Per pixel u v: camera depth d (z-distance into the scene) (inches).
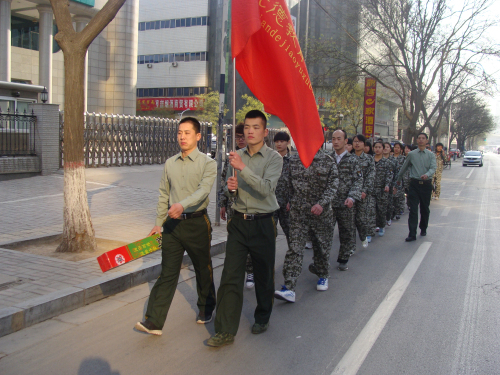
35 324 153.7
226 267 143.1
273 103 158.4
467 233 345.1
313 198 184.2
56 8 221.1
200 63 2233.0
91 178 523.5
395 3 969.5
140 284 201.2
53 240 255.4
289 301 180.7
